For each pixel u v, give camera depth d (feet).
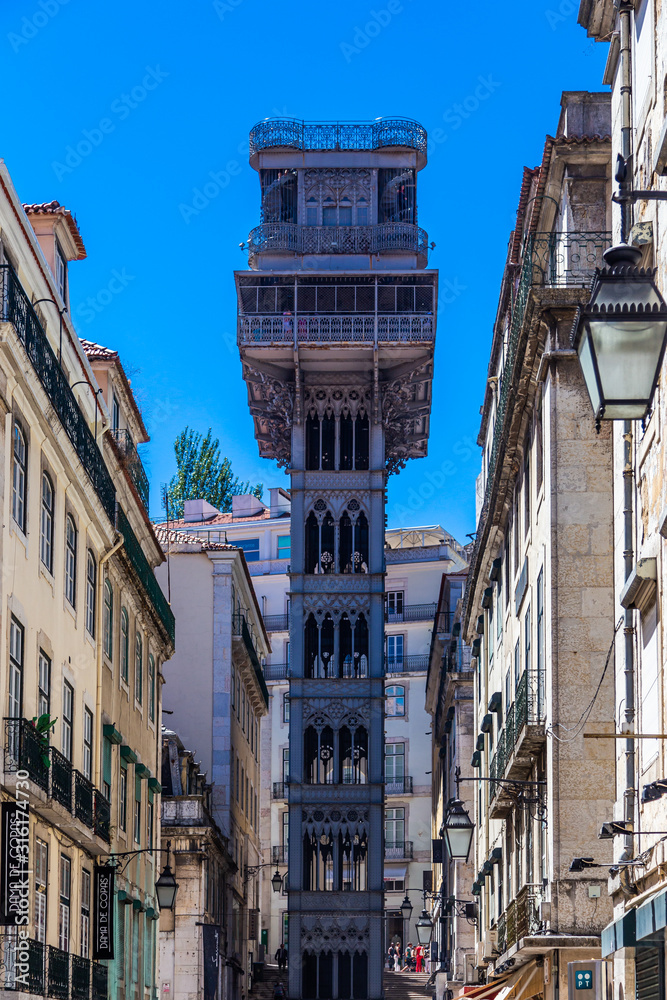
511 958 91.91
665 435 53.01
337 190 209.77
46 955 82.58
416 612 297.94
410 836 287.07
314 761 203.72
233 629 204.44
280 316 204.85
